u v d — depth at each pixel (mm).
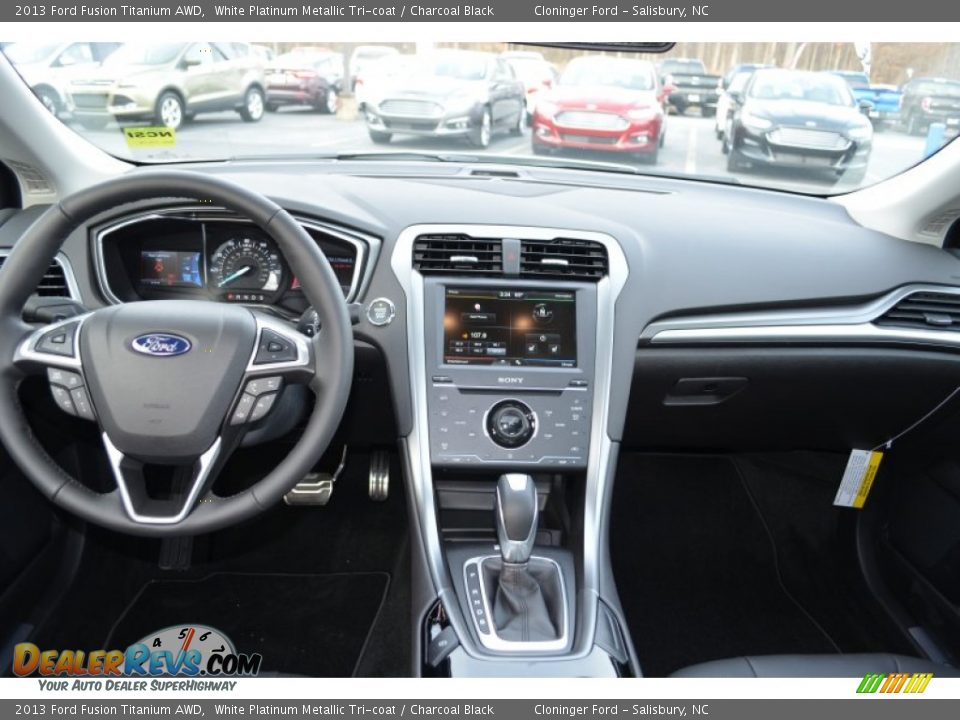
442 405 1484
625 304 1519
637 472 2389
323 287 1027
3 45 1421
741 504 2264
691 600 1934
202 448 1020
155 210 1503
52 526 1679
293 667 1663
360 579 1940
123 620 1774
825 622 1862
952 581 1595
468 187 1712
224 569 1952
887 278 1583
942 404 1629
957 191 1527
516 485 1386
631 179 1943
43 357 1021
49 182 1631
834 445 1870
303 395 1320
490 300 1501
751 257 1593
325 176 1745
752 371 1604
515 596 1332
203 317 1050
